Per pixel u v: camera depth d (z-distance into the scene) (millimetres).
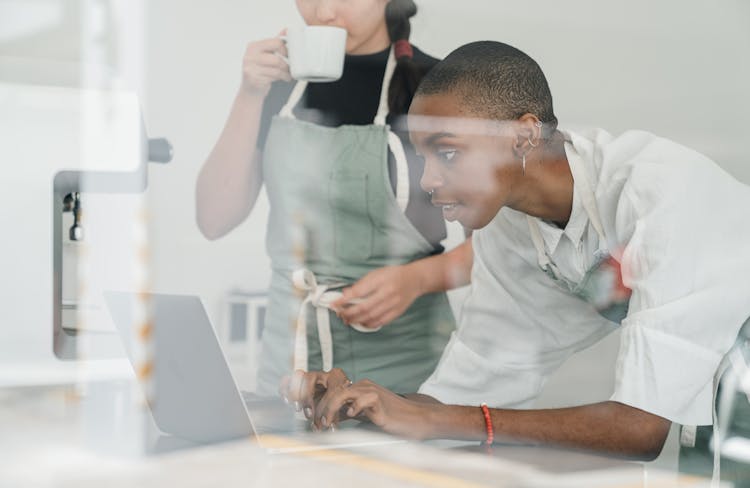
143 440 982
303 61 1734
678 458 1627
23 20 1922
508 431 1273
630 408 1490
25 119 1199
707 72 2211
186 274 1881
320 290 1920
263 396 1822
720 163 2225
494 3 1997
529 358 1864
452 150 1859
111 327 1446
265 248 1940
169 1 1901
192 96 1906
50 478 812
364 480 838
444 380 1898
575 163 1807
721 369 1620
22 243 1188
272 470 867
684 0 2189
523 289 1852
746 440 1628
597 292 1769
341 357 1932
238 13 1910
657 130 2186
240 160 1914
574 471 979
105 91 1302
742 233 1664
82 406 1113
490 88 1846
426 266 1898
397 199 1908
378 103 1923
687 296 1608
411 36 1938
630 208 1695
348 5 1865
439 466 931
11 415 1054
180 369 1024
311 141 1923
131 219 1821
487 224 1867
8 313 1187
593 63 2109
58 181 1234
